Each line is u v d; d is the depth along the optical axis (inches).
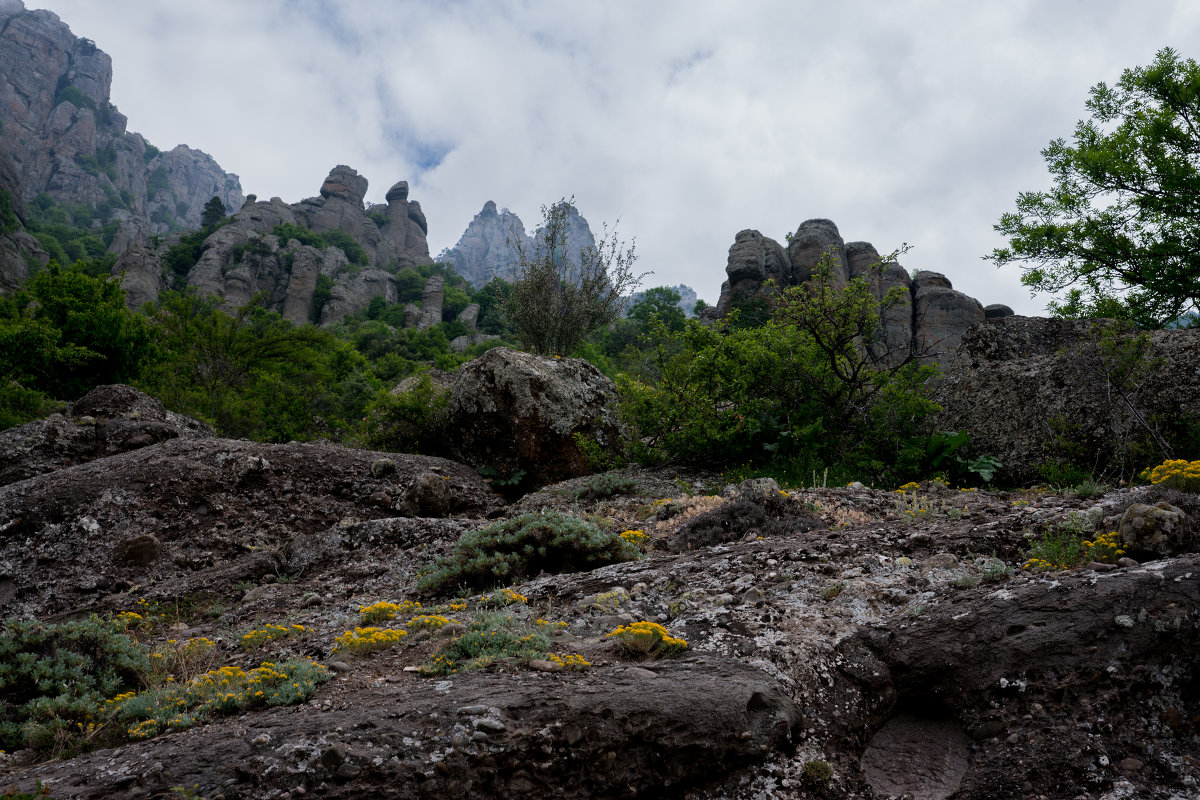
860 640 156.8
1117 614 139.4
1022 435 336.2
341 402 825.5
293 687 136.7
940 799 122.2
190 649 183.3
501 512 342.3
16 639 162.1
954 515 228.2
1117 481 287.4
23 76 6697.8
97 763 113.7
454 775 107.7
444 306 3659.0
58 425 398.3
